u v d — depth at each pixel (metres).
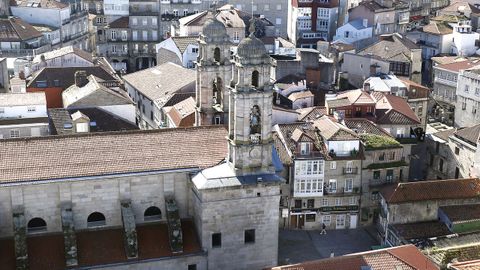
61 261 81.44
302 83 151.38
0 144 83.88
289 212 117.12
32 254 81.62
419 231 108.31
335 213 118.31
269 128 85.25
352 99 133.25
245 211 86.06
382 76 158.50
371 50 176.75
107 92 126.56
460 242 105.19
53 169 82.25
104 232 85.25
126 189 85.06
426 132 154.38
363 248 112.88
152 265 83.94
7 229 82.56
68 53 155.75
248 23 193.38
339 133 116.56
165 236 86.19
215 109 101.69
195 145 89.25
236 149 84.56
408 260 80.56
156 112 139.75
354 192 117.62
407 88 149.75
